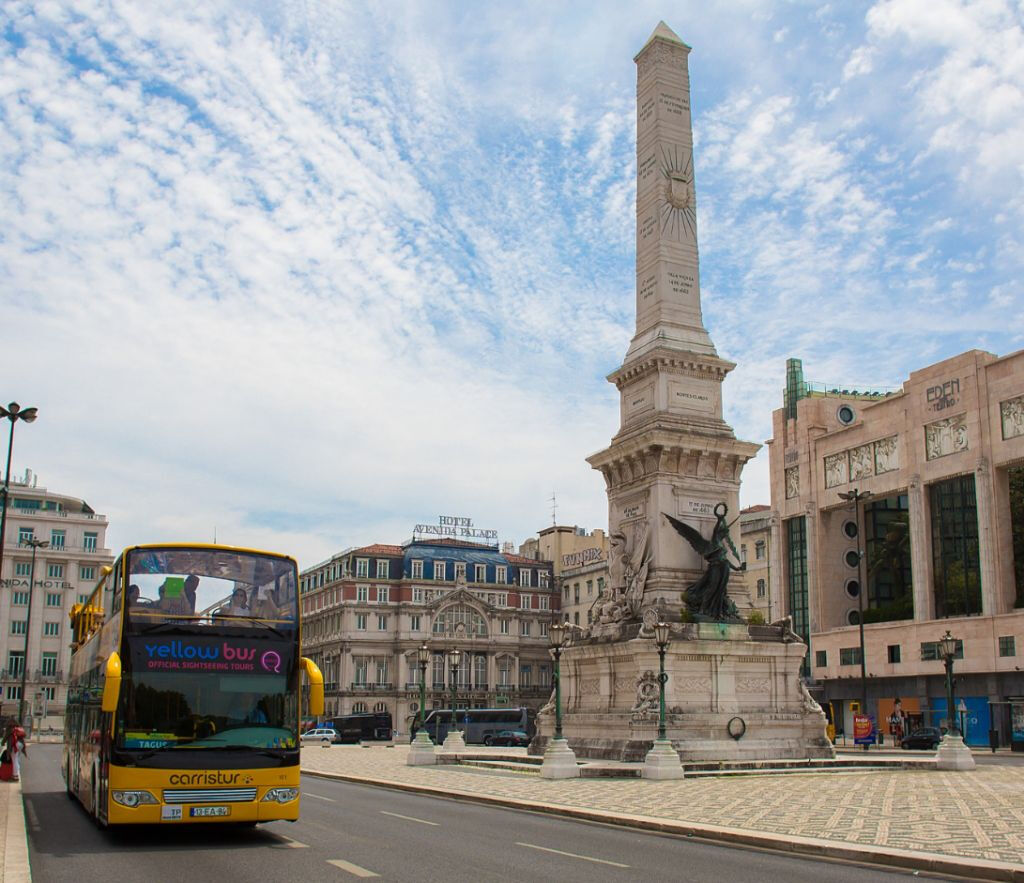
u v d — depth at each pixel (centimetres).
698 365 4416
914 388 7906
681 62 4806
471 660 12350
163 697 2028
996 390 7206
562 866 1686
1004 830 2062
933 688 7488
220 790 2011
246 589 2156
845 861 1800
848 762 3859
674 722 3766
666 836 2145
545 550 13612
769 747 3878
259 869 1656
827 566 8869
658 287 4538
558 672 3625
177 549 2130
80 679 2894
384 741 9869
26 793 3388
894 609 8281
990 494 7175
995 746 6334
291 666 2145
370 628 12056
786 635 4106
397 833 2158
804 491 9000
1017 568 7569
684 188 4681
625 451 4356
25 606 12056
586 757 4041
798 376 9938
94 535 12631
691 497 4269
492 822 2395
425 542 12612
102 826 2206
